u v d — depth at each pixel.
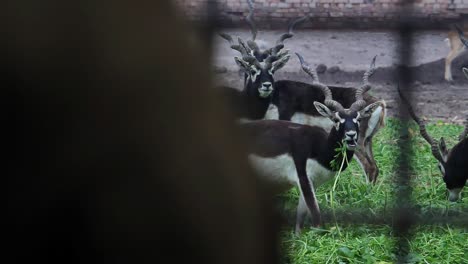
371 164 23.25
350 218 19.09
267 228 2.23
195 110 2.22
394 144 24.00
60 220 2.09
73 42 2.12
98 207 2.10
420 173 23.47
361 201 20.36
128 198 2.11
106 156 2.12
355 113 20.38
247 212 2.20
